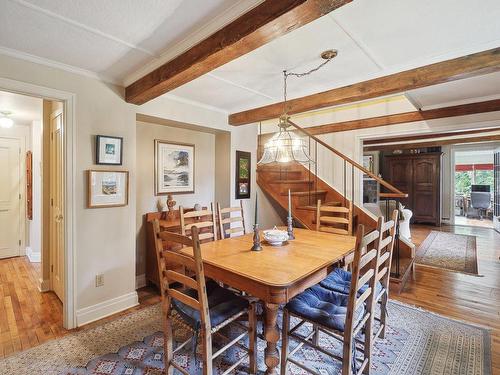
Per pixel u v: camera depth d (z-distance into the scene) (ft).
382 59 7.16
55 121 9.61
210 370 4.98
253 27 4.93
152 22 5.63
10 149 14.61
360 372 5.35
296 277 5.25
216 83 8.98
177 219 11.26
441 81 7.34
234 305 5.74
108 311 8.55
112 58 7.23
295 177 16.74
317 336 6.78
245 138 13.96
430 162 24.40
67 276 7.75
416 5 4.99
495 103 11.10
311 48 6.60
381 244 5.66
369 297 5.60
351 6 5.01
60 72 7.54
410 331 7.53
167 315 5.69
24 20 5.54
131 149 9.12
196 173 13.03
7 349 6.78
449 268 12.92
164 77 7.23
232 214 13.25
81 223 7.99
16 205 14.83
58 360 6.36
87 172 8.08
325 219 9.89
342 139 15.44
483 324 7.90
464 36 6.05
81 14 5.36
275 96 10.29
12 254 14.73
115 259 8.75
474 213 29.22
